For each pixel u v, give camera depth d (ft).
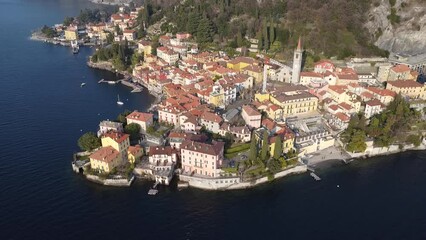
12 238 512.63
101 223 543.80
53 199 590.55
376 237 529.04
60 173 652.89
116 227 536.42
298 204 591.78
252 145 640.99
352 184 640.99
